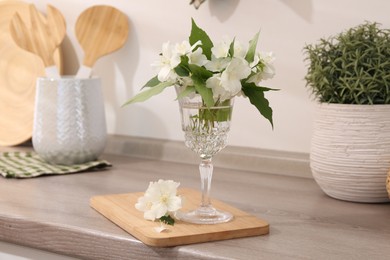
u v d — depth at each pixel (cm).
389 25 152
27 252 132
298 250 108
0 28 214
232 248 109
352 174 136
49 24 189
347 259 104
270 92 172
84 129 176
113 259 118
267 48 171
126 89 200
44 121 176
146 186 156
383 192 137
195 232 113
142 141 193
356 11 157
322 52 140
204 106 117
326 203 141
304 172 164
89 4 204
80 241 122
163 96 193
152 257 113
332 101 138
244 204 140
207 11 180
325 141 139
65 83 174
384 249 109
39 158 187
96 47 193
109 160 189
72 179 164
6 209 135
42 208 136
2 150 202
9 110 211
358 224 125
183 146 185
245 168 174
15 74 212
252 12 172
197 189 153
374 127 133
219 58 114
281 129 172
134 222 119
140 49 195
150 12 191
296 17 166
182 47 114
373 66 133
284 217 130
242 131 179
